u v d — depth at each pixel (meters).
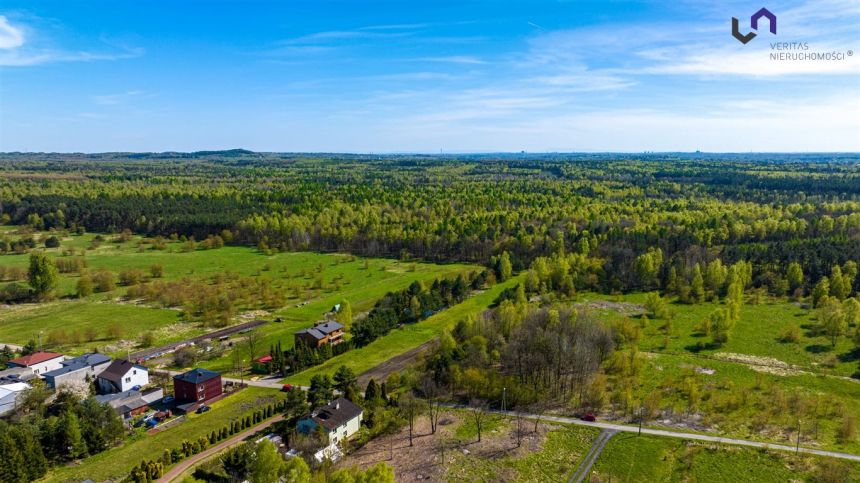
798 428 89.88
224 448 87.19
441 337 118.81
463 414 99.31
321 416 90.81
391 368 119.56
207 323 152.75
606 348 116.56
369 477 66.62
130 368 108.75
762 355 122.38
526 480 79.12
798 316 148.62
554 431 92.00
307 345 128.50
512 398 102.50
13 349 131.38
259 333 143.75
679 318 149.38
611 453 84.56
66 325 150.50
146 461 79.00
